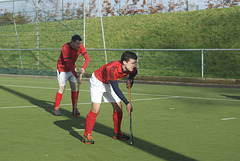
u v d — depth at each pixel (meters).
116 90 6.09
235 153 5.89
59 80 9.55
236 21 28.12
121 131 7.55
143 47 29.16
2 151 5.97
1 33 30.28
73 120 8.93
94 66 26.77
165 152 5.94
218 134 7.31
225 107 11.06
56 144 6.47
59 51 27.75
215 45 26.47
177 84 19.45
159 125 8.23
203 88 17.09
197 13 31.05
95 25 34.06
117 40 31.02
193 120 8.87
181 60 25.27
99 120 8.82
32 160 5.46
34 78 22.66
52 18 26.23
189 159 5.54
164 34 29.70
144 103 11.85
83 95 14.06
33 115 9.57
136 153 5.87
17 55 29.64
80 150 6.05
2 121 8.70
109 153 5.87
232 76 22.06
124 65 5.95
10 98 13.05
